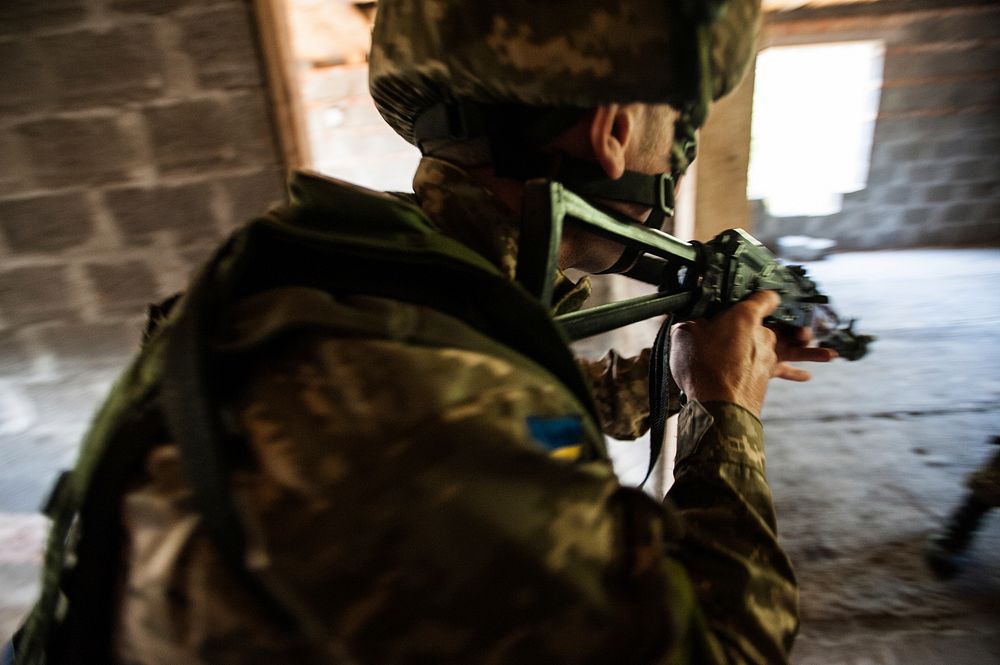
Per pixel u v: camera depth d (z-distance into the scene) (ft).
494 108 1.68
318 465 1.01
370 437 1.03
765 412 8.19
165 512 1.07
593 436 1.32
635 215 2.04
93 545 1.15
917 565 5.13
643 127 1.82
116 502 1.15
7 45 4.65
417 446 1.02
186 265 5.47
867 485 6.32
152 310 1.93
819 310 3.30
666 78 1.54
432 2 1.65
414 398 1.07
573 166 1.74
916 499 6.00
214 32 4.68
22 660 1.38
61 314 5.64
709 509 1.76
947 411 7.78
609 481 1.22
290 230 1.33
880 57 17.25
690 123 1.92
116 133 4.97
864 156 18.29
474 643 0.98
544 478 1.08
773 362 2.33
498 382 1.17
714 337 2.29
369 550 0.97
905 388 8.54
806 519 5.86
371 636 0.96
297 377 1.12
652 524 1.16
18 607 5.98
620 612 1.05
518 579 1.00
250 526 0.98
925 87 17.39
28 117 4.89
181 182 5.16
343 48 15.08
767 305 2.41
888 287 13.78
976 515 4.71
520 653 0.99
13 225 5.24
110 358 5.85
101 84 4.81
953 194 18.17
